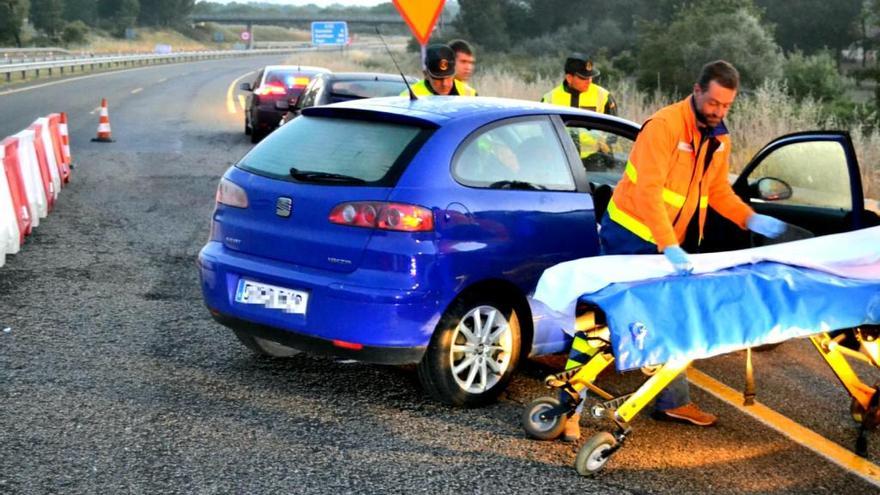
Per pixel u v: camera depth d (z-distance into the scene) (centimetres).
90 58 4675
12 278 702
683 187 439
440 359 451
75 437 416
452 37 5891
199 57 8044
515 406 474
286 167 477
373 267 436
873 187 993
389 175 445
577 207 496
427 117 467
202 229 917
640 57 2766
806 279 398
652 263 392
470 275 448
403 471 394
